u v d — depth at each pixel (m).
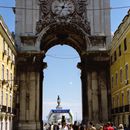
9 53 29.41
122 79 28.88
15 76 33.19
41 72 37.28
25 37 33.75
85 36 34.12
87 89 34.03
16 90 32.38
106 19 34.66
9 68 29.66
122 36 28.14
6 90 28.17
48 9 34.31
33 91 33.22
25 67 33.66
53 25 34.03
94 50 33.91
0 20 23.95
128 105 25.88
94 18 34.47
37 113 32.88
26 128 32.22
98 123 32.38
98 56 34.19
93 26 34.34
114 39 31.77
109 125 13.98
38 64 33.78
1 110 25.17
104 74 34.19
